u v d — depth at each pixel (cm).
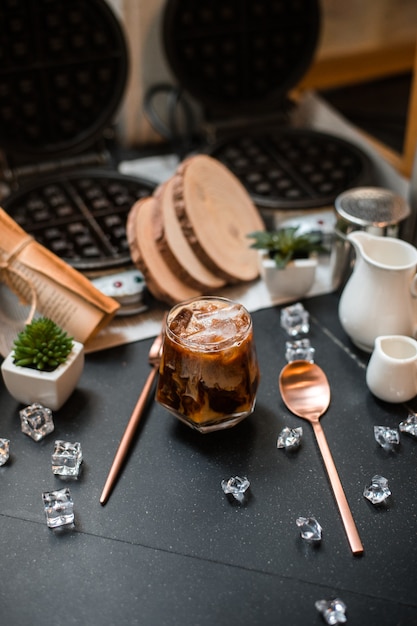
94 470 70
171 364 69
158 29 104
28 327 73
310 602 62
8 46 91
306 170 98
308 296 86
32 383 72
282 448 71
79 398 75
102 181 96
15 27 91
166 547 65
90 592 62
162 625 60
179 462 70
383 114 113
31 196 93
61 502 66
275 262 83
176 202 83
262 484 69
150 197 86
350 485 69
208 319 69
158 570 63
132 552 64
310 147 102
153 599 62
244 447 71
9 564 64
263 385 76
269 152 101
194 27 98
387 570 63
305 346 78
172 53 97
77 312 78
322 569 63
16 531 66
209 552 64
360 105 115
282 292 85
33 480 69
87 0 92
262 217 94
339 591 62
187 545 65
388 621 61
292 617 61
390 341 74
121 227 89
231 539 65
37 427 71
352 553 64
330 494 68
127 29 103
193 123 112
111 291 81
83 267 83
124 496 68
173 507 67
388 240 77
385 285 75
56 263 79
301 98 113
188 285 83
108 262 84
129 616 61
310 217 91
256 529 66
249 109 104
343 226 82
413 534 65
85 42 94
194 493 68
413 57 116
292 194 94
